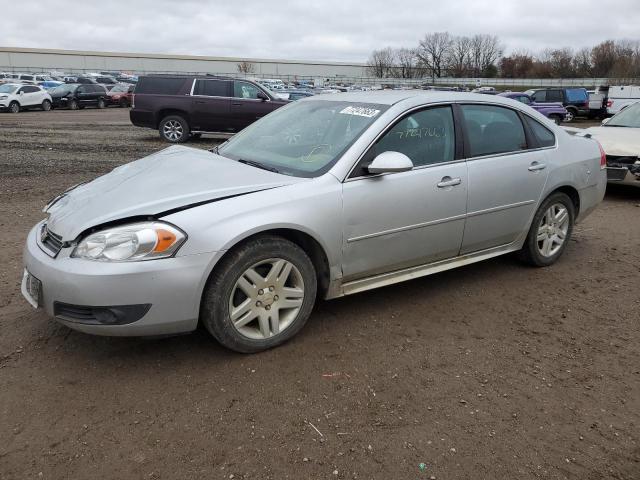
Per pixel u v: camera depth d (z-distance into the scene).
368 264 3.73
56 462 2.47
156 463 2.48
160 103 14.85
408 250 3.90
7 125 19.42
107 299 2.85
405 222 3.80
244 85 14.87
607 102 27.39
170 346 3.46
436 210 3.95
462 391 3.08
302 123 4.19
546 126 4.89
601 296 4.48
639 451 2.66
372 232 3.65
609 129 8.83
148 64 96.44
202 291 3.04
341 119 3.99
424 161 3.94
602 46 83.31
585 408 2.97
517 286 4.63
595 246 5.88
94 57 92.62
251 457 2.53
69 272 2.88
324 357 3.38
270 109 14.90
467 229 4.22
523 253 4.97
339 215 3.47
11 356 3.30
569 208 5.08
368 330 3.76
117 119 24.28
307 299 3.49
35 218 6.40
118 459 2.50
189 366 3.24
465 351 3.53
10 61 86.31
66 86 33.75
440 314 4.05
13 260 4.93
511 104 4.65
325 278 3.62
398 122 3.84
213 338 3.56
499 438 2.71
